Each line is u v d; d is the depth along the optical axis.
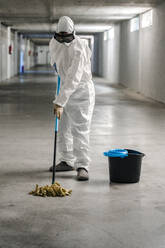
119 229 2.73
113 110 9.64
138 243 2.52
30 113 8.87
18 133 6.38
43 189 3.45
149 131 6.76
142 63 15.00
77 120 3.89
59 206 3.16
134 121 7.90
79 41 3.70
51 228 2.73
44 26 23.42
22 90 15.39
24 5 14.46
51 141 5.75
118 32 20.55
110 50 23.31
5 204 3.20
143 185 3.75
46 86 17.55
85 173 3.88
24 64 35.78
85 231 2.69
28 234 2.63
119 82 20.17
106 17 17.73
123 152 3.75
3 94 13.62
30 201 3.27
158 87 12.59
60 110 3.67
